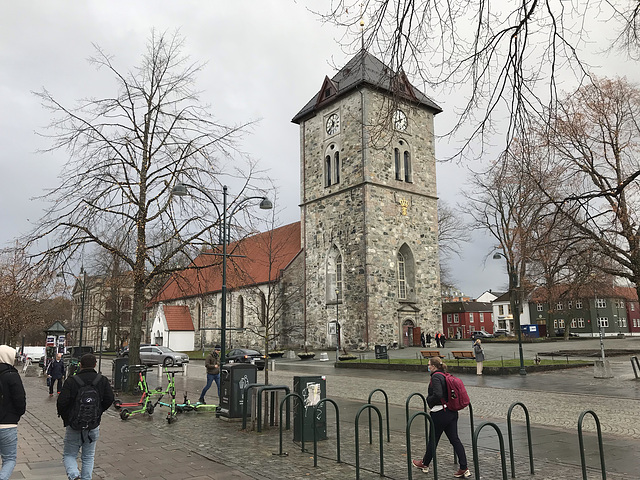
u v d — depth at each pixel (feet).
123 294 157.99
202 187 68.33
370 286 147.74
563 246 57.26
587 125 67.46
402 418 45.80
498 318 325.83
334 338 156.35
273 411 43.09
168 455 32.73
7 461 23.89
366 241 149.79
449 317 332.80
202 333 208.44
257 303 176.86
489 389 66.39
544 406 51.37
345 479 26.96
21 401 24.38
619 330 275.39
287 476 27.55
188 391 73.87
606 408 49.08
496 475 27.27
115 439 38.11
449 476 27.55
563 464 29.14
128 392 68.33
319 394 37.32
